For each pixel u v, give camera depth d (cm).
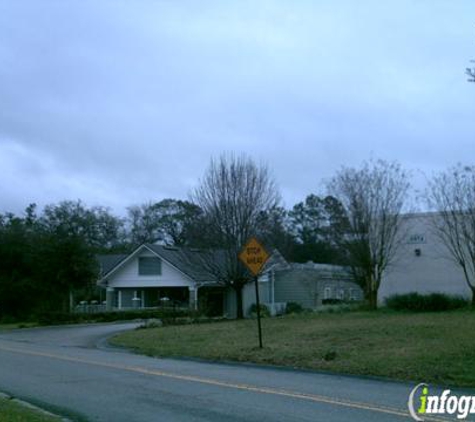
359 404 1023
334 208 3550
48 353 1977
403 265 3469
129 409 1013
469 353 1453
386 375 1320
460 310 2870
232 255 3481
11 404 1019
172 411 988
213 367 1552
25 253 4228
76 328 3381
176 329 2622
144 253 4888
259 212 3619
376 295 3328
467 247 3231
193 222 3672
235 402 1054
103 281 4991
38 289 4225
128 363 1659
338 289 5478
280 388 1195
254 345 1861
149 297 4978
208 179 3897
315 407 1002
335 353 1579
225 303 4862
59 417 945
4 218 4709
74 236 4428
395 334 1889
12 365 1639
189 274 4581
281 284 5253
